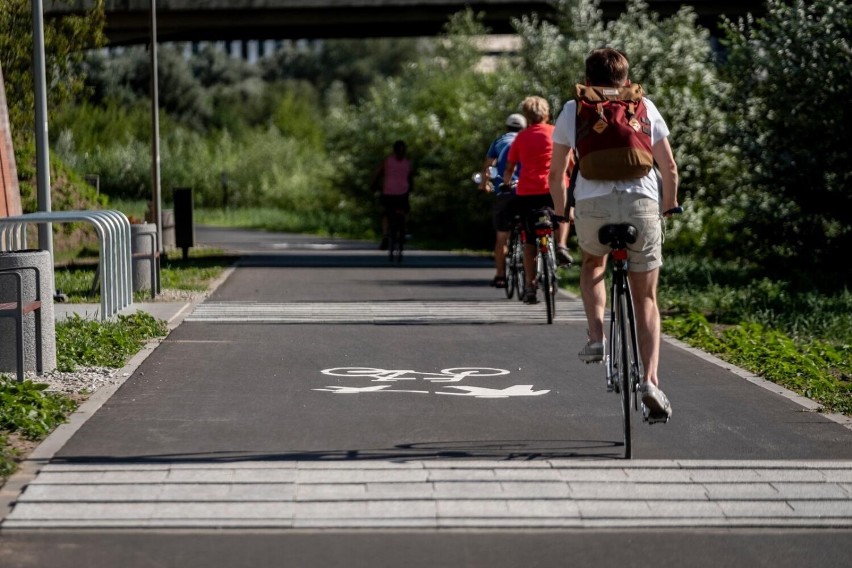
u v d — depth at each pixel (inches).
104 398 901.2
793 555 563.5
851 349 1304.1
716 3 4500.5
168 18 4598.9
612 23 3154.5
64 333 1167.6
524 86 3253.0
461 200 3887.8
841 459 735.1
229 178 7194.9
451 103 4648.1
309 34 5103.3
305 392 946.7
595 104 745.6
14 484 657.6
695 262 2492.6
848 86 2164.1
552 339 1284.4
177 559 548.1
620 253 740.0
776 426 833.5
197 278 2037.4
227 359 1115.3
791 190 2234.3
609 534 592.4
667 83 2965.1
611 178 738.2
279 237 4215.1
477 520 604.7
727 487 664.4
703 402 926.4
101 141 6865.2
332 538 580.1
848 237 2266.2
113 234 1358.3
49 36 2239.2
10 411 802.8
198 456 721.0
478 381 1008.9
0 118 1760.6
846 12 2177.7
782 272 2282.2
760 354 1163.3
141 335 1251.8
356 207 5032.0
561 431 807.7
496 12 4852.4
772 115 2306.8
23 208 2647.6
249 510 615.5
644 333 754.2
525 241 1473.9
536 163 1448.1
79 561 544.4
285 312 1519.4
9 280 986.1
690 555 561.6
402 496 639.8
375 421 835.4
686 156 2785.4
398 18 4761.3
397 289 1898.4
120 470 684.1
